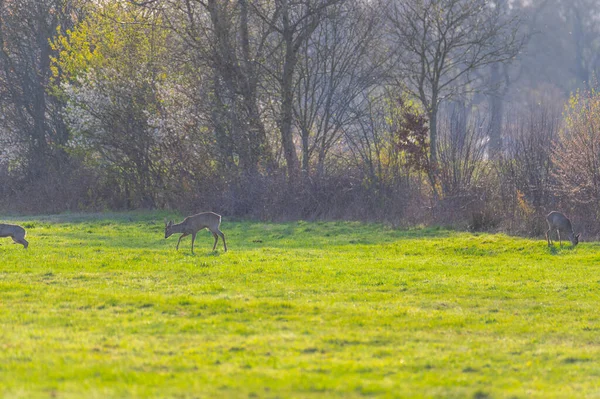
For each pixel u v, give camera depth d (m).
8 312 21.61
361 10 67.81
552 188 52.88
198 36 64.25
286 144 64.62
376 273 31.97
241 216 59.75
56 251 37.81
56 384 13.59
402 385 14.68
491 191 53.91
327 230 50.88
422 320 22.30
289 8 62.78
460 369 16.72
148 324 20.39
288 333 19.80
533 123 60.31
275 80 66.25
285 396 13.34
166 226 38.03
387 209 56.31
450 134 59.16
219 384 14.12
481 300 26.50
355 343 19.02
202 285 27.80
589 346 19.81
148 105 66.81
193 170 64.19
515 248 41.94
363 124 68.94
